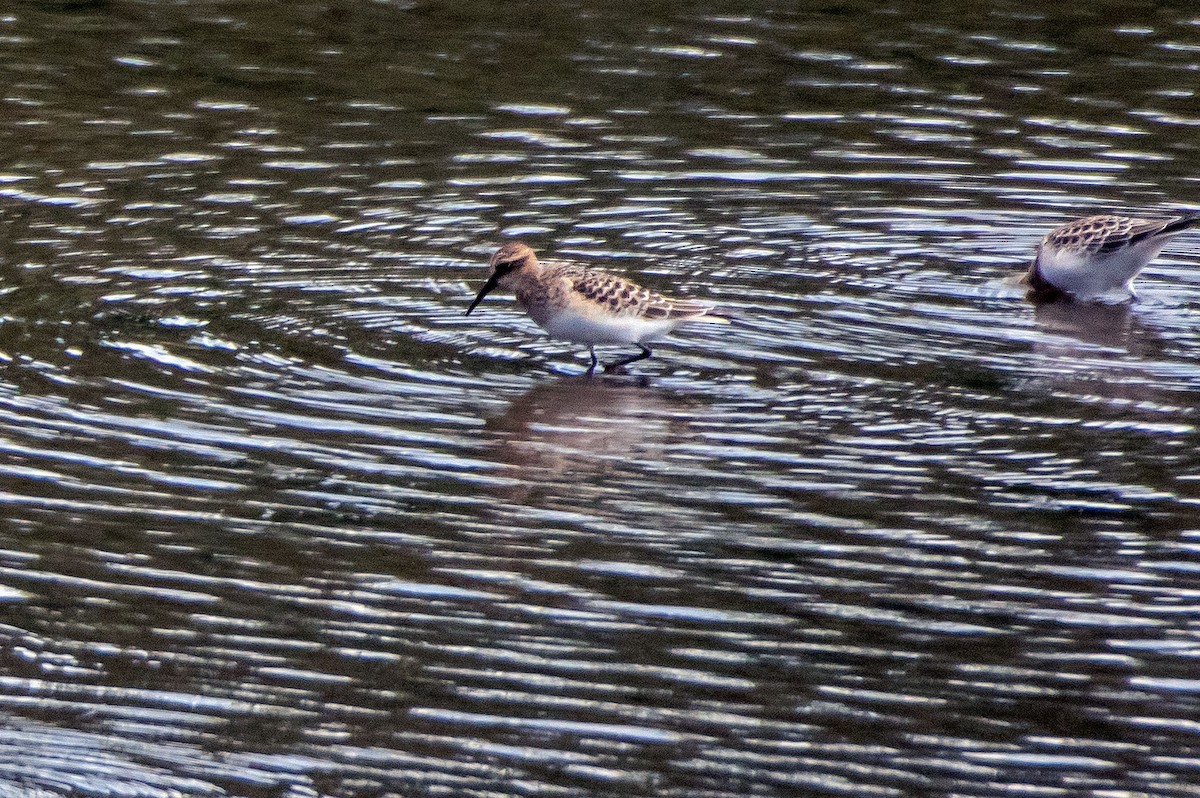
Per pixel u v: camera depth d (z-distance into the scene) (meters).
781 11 29.19
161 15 29.06
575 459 14.89
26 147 23.48
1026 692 11.41
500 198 22.11
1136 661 11.77
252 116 24.84
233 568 12.96
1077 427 15.65
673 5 29.52
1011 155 23.59
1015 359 17.44
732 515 13.88
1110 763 10.63
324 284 19.25
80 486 14.22
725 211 21.84
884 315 18.69
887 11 29.12
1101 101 25.31
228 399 16.05
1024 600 12.56
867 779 10.48
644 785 10.42
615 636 12.09
